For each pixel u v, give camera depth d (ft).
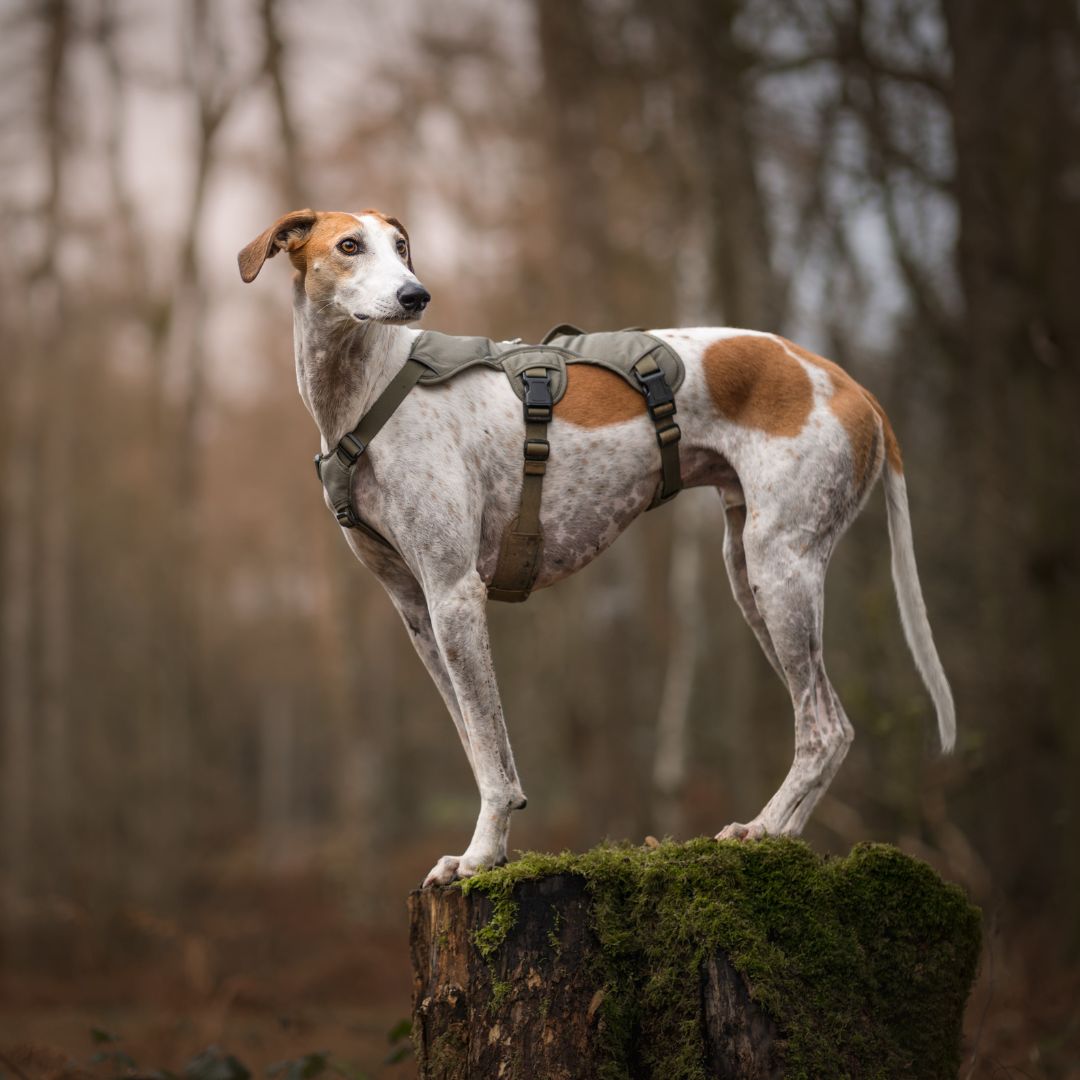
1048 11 28.71
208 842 70.74
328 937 44.21
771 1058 10.80
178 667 59.88
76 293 62.03
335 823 88.74
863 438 12.48
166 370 60.75
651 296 46.32
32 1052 16.17
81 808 61.00
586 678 40.47
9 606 59.00
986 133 28.60
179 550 60.49
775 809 12.09
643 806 41.50
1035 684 29.01
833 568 33.32
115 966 39.73
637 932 11.39
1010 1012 19.15
